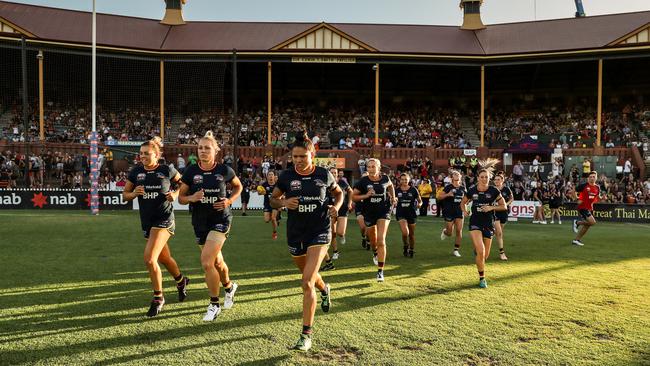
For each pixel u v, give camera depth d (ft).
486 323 16.42
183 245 34.27
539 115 110.11
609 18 107.45
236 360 12.92
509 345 14.30
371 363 12.84
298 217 15.28
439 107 117.60
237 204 72.23
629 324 16.46
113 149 83.82
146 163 17.95
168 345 13.99
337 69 112.16
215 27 111.55
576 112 109.40
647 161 87.56
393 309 18.11
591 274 25.49
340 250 34.19
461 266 27.84
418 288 21.83
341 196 16.38
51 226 44.21
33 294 19.74
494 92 116.67
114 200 65.31
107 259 28.07
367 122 108.68
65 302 18.57
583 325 16.31
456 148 94.68
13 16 96.53
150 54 91.15
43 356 13.03
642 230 51.34
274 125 106.11
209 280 16.46
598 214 63.57
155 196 17.84
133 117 102.63
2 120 95.14
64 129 94.84
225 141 97.25
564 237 43.86
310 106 116.47
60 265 26.14
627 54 87.92
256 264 27.37
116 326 15.71
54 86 100.99
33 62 99.86
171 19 112.57
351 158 88.89
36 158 76.23
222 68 107.55
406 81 115.65
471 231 23.25
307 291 14.21
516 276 24.82
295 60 92.79
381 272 23.31
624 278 24.41
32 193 64.13
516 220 65.51
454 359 13.19
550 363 13.00
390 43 104.58
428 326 16.03
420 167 83.71
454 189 35.50
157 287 17.24
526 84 114.32
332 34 93.15
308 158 15.16
